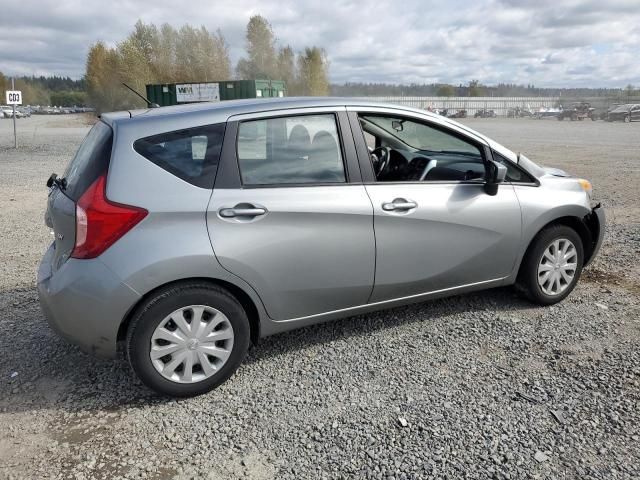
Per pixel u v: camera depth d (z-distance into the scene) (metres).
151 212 2.90
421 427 2.80
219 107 3.30
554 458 2.55
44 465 2.58
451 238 3.74
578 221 4.38
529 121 50.88
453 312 4.24
